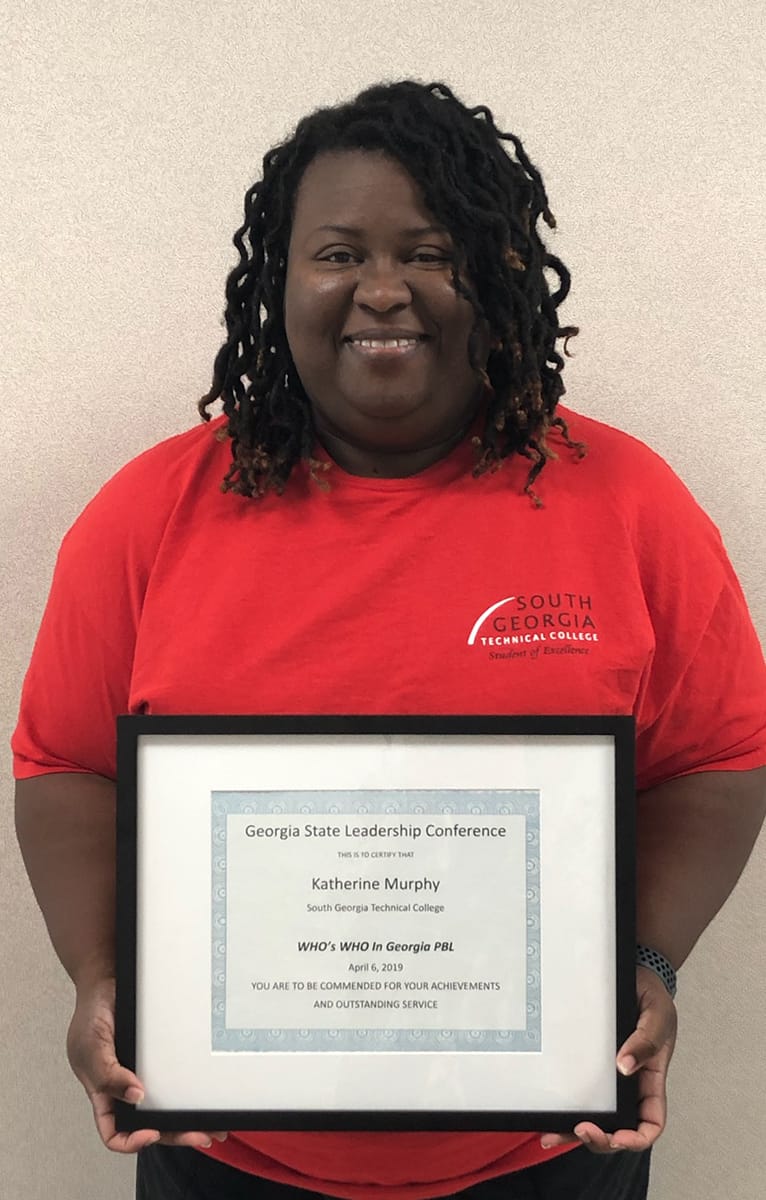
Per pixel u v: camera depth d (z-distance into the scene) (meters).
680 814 1.20
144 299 1.48
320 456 1.17
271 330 1.18
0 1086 1.52
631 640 1.11
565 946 1.04
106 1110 1.07
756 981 1.51
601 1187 1.22
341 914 1.05
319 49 1.46
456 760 1.04
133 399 1.49
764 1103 1.52
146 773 1.05
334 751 1.04
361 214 1.05
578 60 1.45
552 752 1.04
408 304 1.05
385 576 1.11
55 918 1.18
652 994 1.09
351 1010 1.05
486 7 1.45
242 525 1.15
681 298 1.47
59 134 1.46
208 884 1.05
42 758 1.23
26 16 1.46
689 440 1.48
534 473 1.14
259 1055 1.05
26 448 1.49
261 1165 1.21
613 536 1.14
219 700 1.10
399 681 1.09
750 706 1.20
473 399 1.16
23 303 1.48
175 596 1.14
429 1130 1.04
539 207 1.17
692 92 1.45
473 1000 1.04
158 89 1.46
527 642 1.09
